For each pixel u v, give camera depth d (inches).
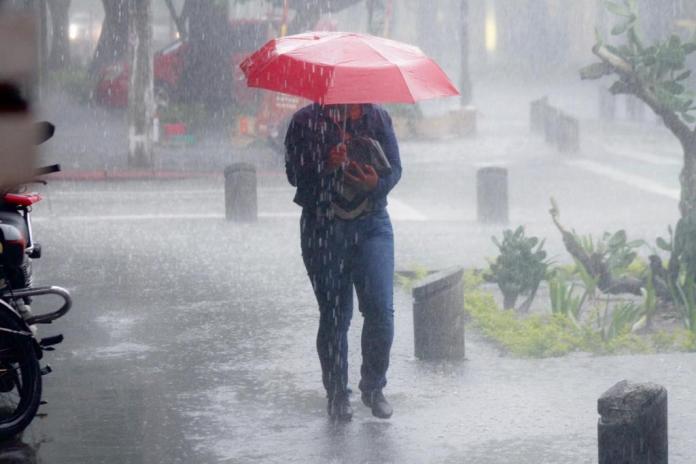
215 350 863.7
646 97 975.0
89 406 719.7
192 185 2037.4
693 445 633.0
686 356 829.2
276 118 2534.5
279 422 684.7
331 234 654.5
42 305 1033.5
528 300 991.0
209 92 2883.9
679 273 991.6
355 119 655.8
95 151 2470.5
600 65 984.9
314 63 628.7
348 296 673.6
